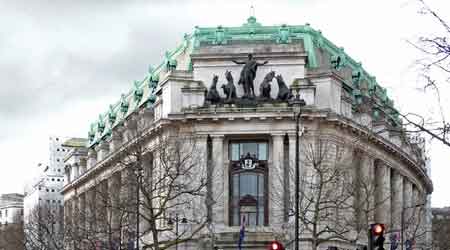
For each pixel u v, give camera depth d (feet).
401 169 399.24
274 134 325.21
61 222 400.26
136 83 417.90
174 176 301.84
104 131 463.01
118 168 345.92
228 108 327.06
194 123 329.72
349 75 373.40
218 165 326.44
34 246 409.69
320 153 290.15
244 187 329.11
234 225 326.03
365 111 147.74
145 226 333.83
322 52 362.33
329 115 323.98
